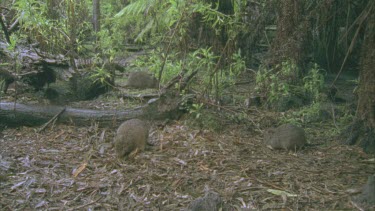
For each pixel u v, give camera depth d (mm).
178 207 4363
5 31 7691
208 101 6816
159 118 6641
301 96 7531
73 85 7695
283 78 7352
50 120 6543
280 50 6242
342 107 7121
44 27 7254
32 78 7289
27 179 4934
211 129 6398
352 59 9320
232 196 4520
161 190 4691
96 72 7906
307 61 8719
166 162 5375
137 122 5613
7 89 7578
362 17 5270
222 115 6770
